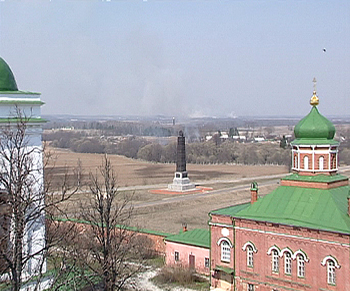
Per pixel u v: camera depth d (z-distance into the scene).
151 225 97.56
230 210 55.97
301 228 46.91
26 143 31.48
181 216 109.31
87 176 166.88
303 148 53.12
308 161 52.88
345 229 44.34
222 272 55.62
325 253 45.56
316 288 46.16
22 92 34.03
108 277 37.47
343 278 44.31
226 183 173.50
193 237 66.44
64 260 32.56
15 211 27.09
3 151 30.02
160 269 64.81
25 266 30.89
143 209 116.62
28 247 31.73
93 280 37.97
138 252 61.62
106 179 47.03
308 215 48.28
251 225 51.38
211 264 56.06
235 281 53.00
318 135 52.44
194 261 64.31
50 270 35.41
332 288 45.03
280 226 48.66
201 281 60.81
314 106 54.12
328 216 47.03
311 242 46.53
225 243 54.75
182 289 57.94
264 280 50.28
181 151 153.88
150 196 139.88
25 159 31.39
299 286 47.34
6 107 33.12
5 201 28.56
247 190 153.62
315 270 46.28
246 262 52.06
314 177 52.19
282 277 48.84
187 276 60.47
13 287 26.48
